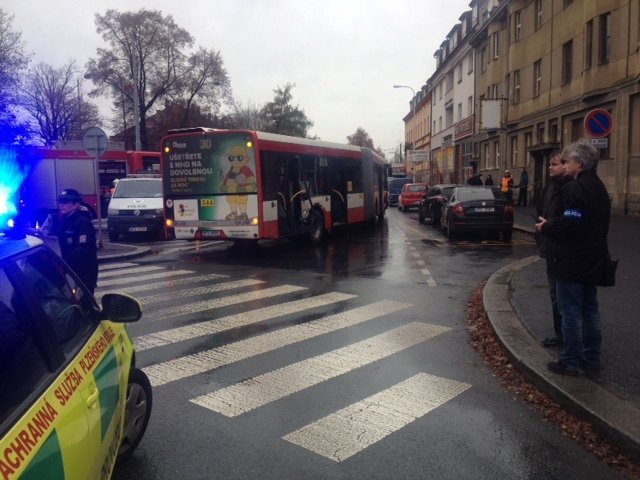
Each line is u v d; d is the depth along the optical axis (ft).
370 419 14.65
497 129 117.50
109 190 82.84
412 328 23.32
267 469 12.20
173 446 13.25
